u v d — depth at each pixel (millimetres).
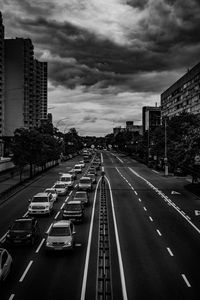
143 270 21781
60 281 19734
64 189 54469
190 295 17922
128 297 17656
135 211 42094
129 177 83438
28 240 26531
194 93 133875
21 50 189000
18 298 17375
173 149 71812
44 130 138125
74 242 26844
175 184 70125
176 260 23812
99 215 37875
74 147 187125
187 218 38250
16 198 51219
